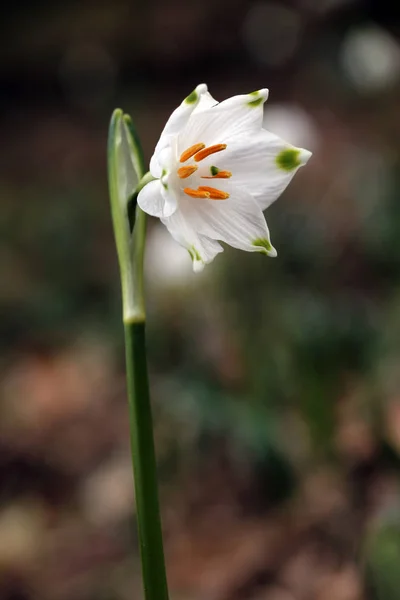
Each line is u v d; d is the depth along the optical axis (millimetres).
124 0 1838
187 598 532
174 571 552
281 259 891
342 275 922
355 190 1065
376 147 1354
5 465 684
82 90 1816
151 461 381
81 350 908
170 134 372
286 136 918
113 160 381
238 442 601
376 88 1539
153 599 382
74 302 1017
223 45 1842
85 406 780
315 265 911
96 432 730
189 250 375
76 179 1451
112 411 770
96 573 551
